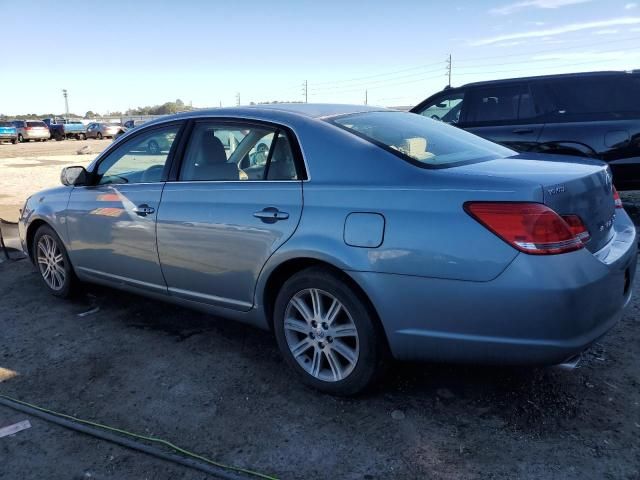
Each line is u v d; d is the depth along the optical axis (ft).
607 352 11.19
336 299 9.53
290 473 8.09
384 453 8.44
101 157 14.14
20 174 51.34
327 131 10.12
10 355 12.37
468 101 23.63
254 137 10.97
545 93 21.91
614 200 10.14
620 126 20.48
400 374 10.75
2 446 9.02
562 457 8.13
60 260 15.46
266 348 12.29
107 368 11.57
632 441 8.40
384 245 8.77
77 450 8.86
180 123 12.42
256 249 10.34
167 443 8.90
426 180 8.80
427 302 8.56
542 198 7.97
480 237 8.11
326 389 10.05
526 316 7.97
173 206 11.78
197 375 11.14
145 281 12.89
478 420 9.16
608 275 8.37
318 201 9.59
